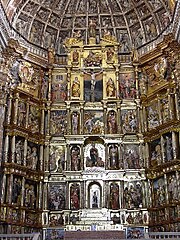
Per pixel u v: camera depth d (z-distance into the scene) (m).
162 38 26.61
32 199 24.06
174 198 22.67
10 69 24.70
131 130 26.33
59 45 29.38
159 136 24.70
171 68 24.97
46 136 26.02
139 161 25.31
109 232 19.83
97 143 26.25
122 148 25.64
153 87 26.59
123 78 27.88
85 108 27.03
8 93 24.52
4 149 23.47
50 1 28.30
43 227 23.66
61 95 27.56
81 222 23.27
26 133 24.86
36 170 24.86
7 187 22.80
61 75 28.11
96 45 28.44
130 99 26.91
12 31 25.89
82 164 25.22
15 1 26.00
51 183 25.03
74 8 29.27
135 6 28.31
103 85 27.44
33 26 28.08
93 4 29.30
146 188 24.50
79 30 29.61
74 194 24.61
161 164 23.78
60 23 29.36
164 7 26.59
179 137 23.42
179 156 23.11
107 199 24.36
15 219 22.58
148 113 26.30
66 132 26.20
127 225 23.56
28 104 25.94
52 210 24.30
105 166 25.19
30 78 26.80
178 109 23.86
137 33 28.92
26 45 27.11
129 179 24.92
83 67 28.03
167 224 22.58
